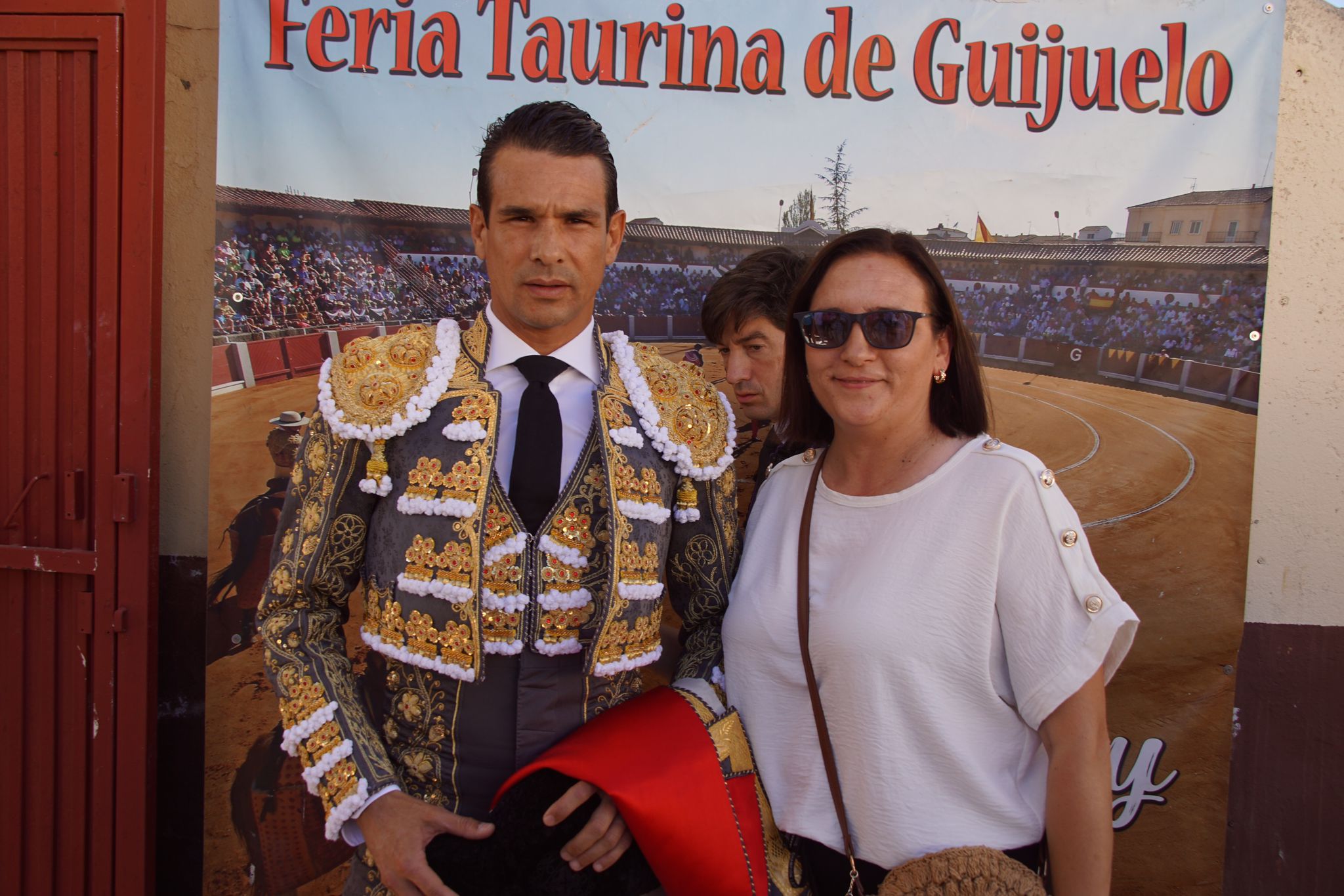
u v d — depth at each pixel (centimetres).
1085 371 190
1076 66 183
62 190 176
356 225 184
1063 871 108
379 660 190
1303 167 184
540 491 119
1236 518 187
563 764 109
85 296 177
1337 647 190
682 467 128
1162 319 187
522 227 115
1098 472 190
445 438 117
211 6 180
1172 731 190
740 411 196
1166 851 191
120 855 182
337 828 109
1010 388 192
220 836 187
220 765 187
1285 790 191
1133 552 190
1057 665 107
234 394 184
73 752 183
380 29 182
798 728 121
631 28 184
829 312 115
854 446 124
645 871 116
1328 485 189
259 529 185
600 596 121
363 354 121
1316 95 183
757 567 131
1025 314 189
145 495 178
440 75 183
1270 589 191
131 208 175
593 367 128
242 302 183
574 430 125
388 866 106
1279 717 191
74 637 182
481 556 114
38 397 179
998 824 111
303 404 186
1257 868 192
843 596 116
